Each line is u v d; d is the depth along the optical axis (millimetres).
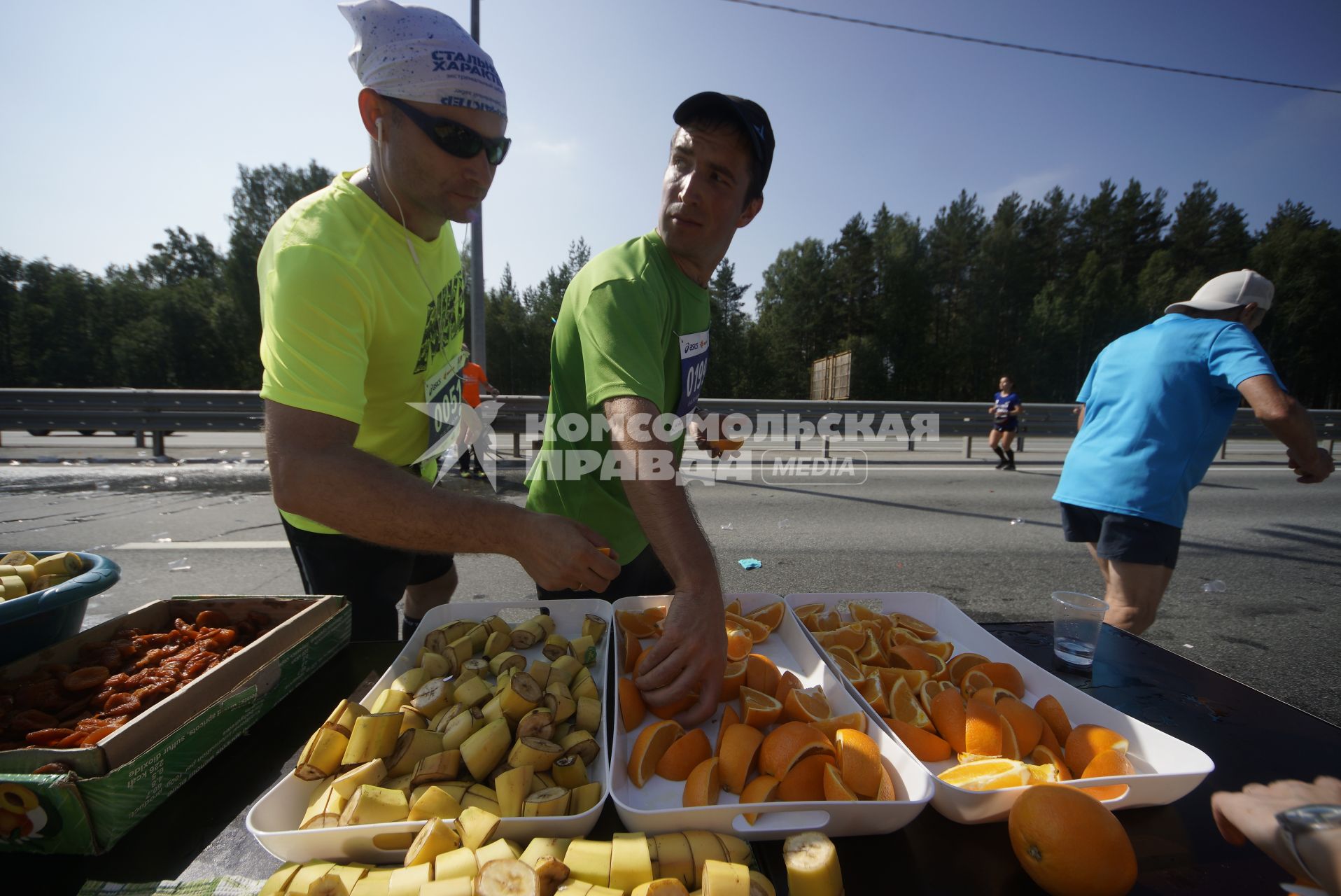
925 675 1248
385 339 1494
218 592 3611
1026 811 788
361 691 1222
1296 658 3033
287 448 1098
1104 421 2420
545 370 32312
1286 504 6645
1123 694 1289
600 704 1104
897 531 5289
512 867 688
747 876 688
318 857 773
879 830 868
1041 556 4590
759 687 1221
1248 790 845
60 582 1369
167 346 31547
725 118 1391
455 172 1387
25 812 795
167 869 810
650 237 1554
